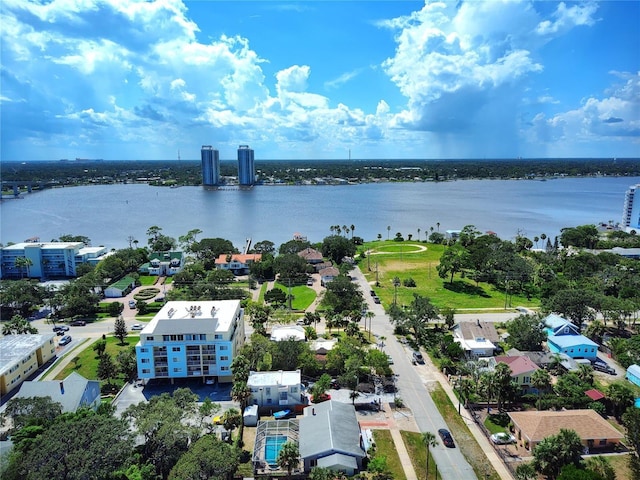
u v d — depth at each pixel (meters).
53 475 54.72
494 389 80.81
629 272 162.38
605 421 73.19
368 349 108.81
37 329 124.00
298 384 85.19
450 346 103.69
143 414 67.44
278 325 120.12
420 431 77.12
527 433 71.31
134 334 122.56
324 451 67.19
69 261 188.88
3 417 72.75
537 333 108.44
